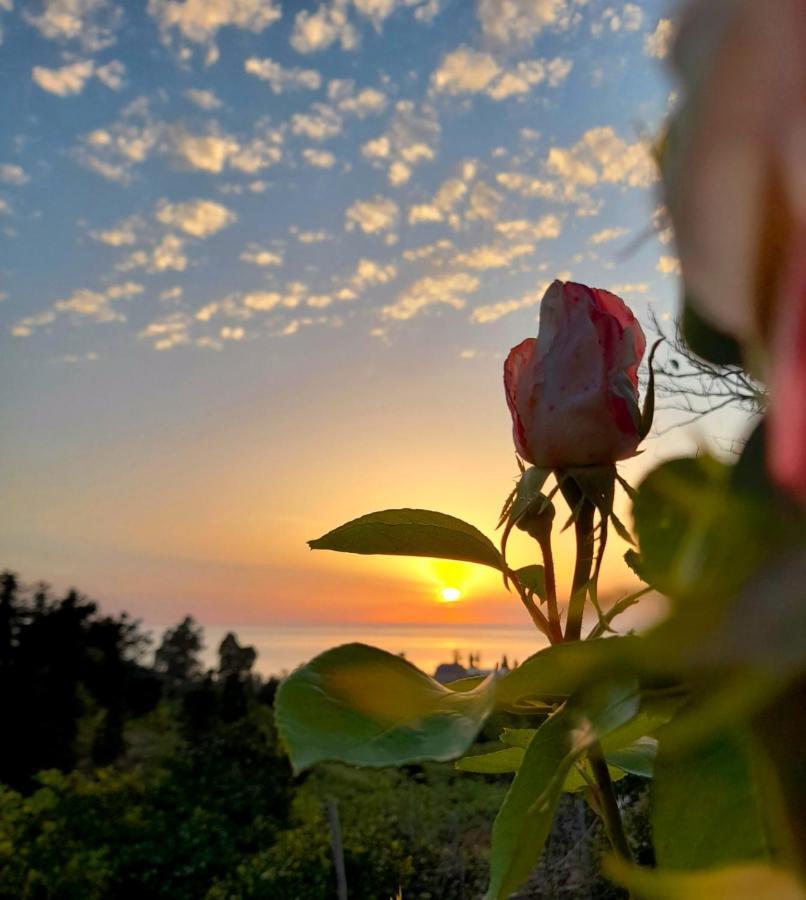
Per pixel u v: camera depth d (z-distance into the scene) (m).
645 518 0.06
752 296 0.05
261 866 1.84
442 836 1.90
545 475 0.16
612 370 0.16
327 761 0.10
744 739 0.07
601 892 0.95
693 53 0.05
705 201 0.05
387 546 0.18
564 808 1.11
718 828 0.08
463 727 0.10
